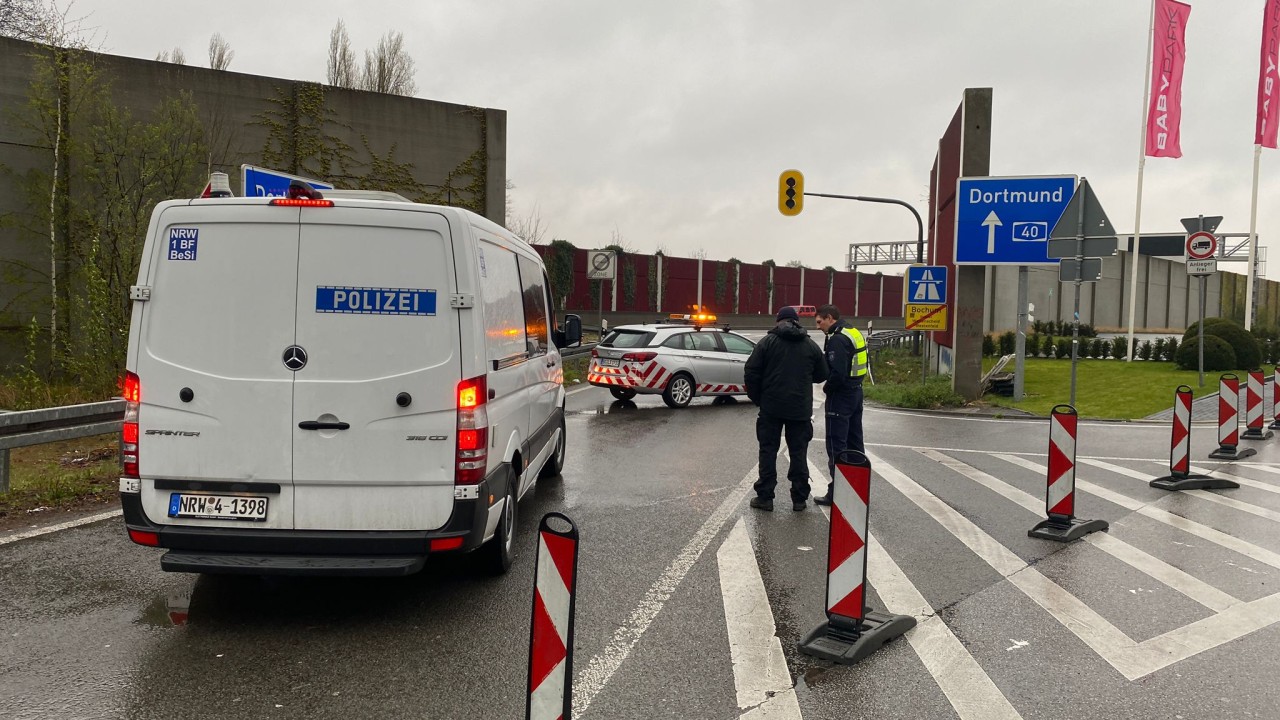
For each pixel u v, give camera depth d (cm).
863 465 431
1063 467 676
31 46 1830
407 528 464
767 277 5844
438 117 2339
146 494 467
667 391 1571
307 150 2170
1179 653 440
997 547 643
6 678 390
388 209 465
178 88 2008
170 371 463
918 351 3347
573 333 874
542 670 288
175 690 381
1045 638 459
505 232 595
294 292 461
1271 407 1481
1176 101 2628
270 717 356
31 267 1850
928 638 458
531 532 666
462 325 467
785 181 2281
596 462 986
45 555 585
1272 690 396
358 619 475
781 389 746
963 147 1683
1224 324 2350
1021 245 1645
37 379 1302
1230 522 729
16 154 1830
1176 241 5431
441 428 465
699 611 495
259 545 459
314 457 460
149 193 1748
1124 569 588
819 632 446
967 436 1250
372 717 357
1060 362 2656
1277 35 2620
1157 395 1748
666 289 5141
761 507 756
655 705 374
